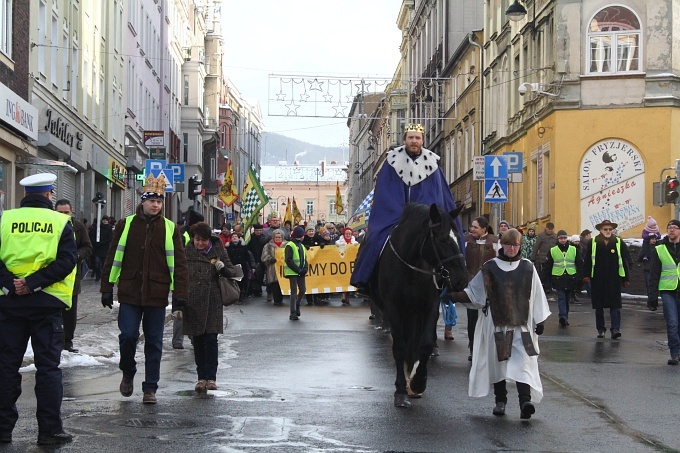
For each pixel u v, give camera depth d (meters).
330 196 164.12
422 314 10.38
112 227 33.47
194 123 76.00
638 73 33.16
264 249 27.11
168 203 41.06
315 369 13.34
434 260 9.87
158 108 61.19
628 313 24.12
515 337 9.93
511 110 42.62
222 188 43.03
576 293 29.17
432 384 12.11
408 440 8.63
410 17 80.62
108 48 43.38
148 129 57.00
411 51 79.62
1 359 8.38
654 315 23.55
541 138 36.28
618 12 33.47
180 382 12.10
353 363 14.00
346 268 27.84
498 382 10.02
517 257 10.04
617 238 18.30
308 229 28.55
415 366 11.12
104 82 43.03
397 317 10.31
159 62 61.31
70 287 8.48
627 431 9.21
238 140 115.88
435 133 65.56
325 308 25.88
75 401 10.47
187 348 16.05
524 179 39.59
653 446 8.55
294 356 14.81
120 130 47.09
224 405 10.31
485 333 10.08
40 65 31.69
